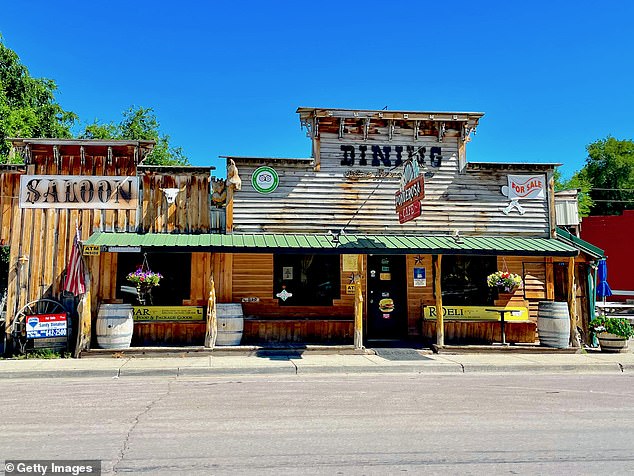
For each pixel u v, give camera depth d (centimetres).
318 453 525
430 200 1420
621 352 1309
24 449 534
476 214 1430
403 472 470
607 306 2438
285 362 1117
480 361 1148
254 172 1363
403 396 820
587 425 641
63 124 3192
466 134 1440
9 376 1002
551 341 1295
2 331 1302
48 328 1193
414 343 1364
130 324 1217
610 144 5131
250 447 544
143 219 1329
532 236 1443
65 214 1308
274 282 1371
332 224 1377
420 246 1275
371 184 1405
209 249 1198
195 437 580
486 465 489
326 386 911
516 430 616
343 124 1400
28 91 2773
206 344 1212
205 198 1361
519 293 1426
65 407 738
